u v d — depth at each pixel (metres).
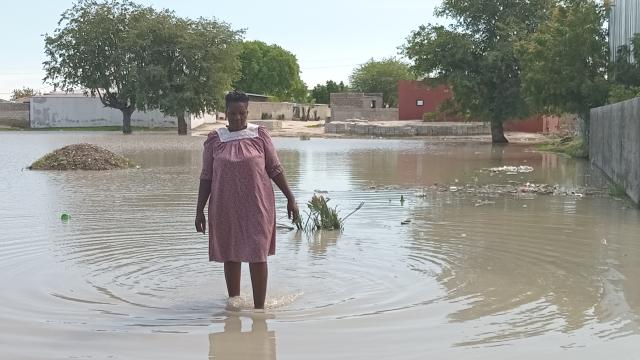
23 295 6.00
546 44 26.02
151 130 59.75
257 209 5.70
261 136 5.92
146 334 4.99
